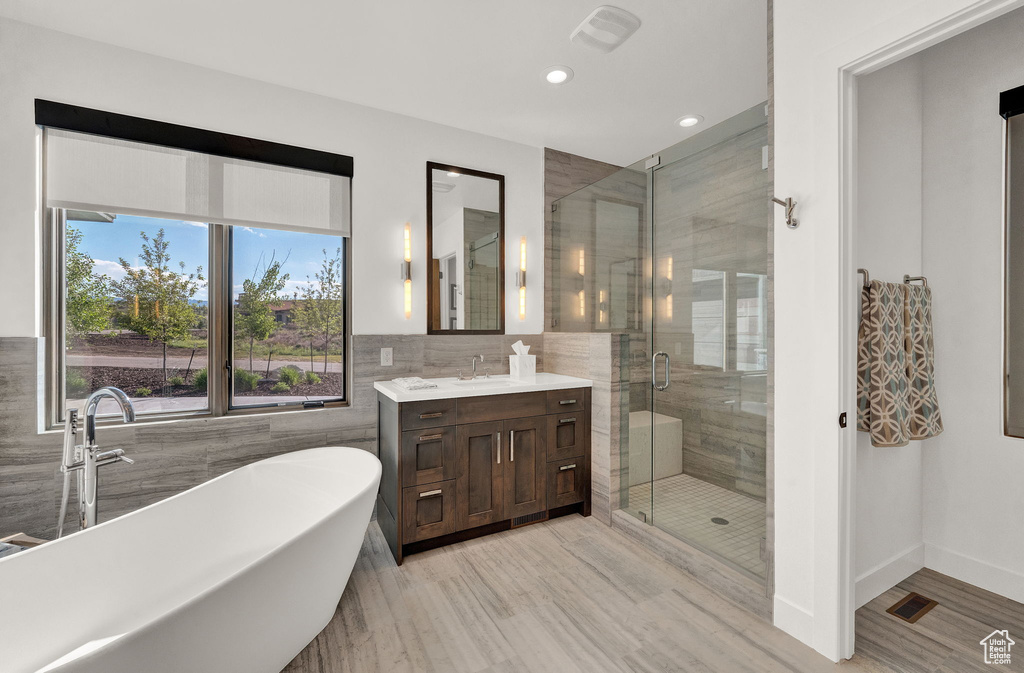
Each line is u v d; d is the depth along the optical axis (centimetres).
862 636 171
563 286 347
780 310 177
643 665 160
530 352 345
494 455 261
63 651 150
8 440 205
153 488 232
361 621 186
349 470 234
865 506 189
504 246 336
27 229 210
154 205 236
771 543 182
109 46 226
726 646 169
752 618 186
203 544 196
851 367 160
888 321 185
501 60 239
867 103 187
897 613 184
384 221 292
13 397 206
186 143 241
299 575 155
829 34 158
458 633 179
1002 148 191
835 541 158
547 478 278
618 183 292
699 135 233
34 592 147
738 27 212
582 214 326
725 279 219
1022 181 185
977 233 199
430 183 307
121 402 181
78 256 229
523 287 342
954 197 206
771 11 181
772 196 180
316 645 171
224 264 257
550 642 173
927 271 215
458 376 314
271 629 148
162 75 236
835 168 156
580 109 291
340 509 172
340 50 231
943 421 211
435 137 310
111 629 162
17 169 208
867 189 188
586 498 292
